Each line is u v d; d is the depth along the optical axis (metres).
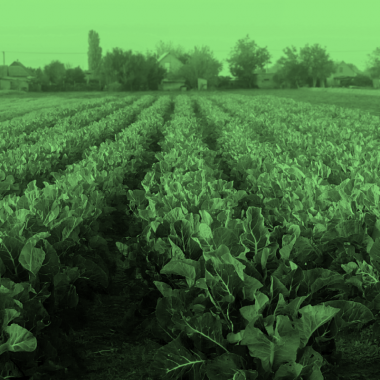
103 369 4.42
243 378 3.21
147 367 4.42
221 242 4.20
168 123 21.89
